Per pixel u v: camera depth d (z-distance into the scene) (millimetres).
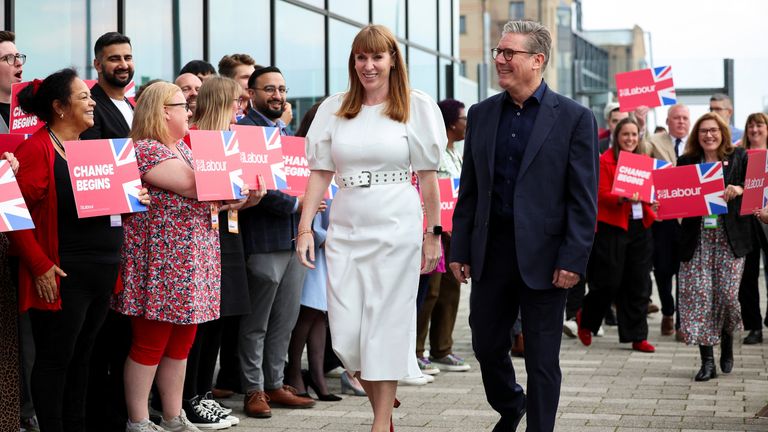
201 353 6285
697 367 8477
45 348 4957
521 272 4848
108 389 5691
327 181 5293
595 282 9391
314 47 12602
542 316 4930
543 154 4898
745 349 9547
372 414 6551
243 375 6500
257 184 5914
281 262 6516
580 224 4844
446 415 6531
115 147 4938
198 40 10148
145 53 9359
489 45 54219
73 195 4891
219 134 5516
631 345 9820
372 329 4988
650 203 9289
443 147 5145
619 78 11281
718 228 7789
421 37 16734
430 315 8281
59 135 4980
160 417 5996
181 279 5402
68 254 4922
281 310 6672
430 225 5203
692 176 7801
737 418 6391
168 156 5398
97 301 5109
